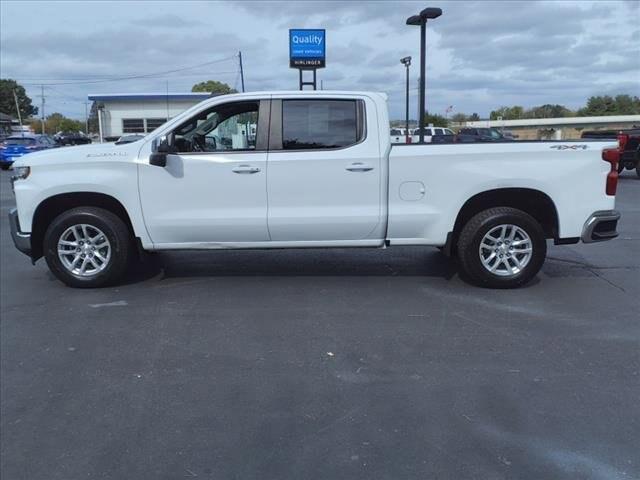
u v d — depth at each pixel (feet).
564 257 25.91
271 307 18.86
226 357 15.02
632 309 18.52
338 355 15.07
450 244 20.36
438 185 19.92
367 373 14.02
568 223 20.13
